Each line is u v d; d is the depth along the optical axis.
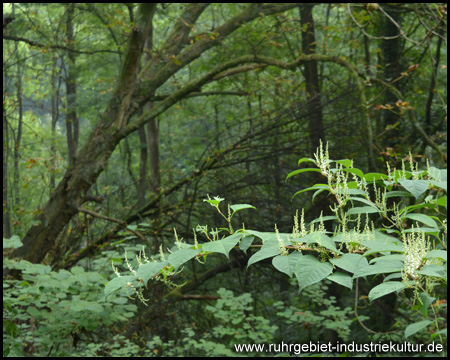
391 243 1.63
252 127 8.22
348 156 7.53
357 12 8.43
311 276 1.36
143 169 14.12
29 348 5.39
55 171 7.01
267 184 8.05
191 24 8.41
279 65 8.08
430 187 1.95
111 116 7.65
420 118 9.03
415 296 1.44
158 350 6.80
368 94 8.49
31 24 10.55
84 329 5.18
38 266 5.01
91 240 8.64
